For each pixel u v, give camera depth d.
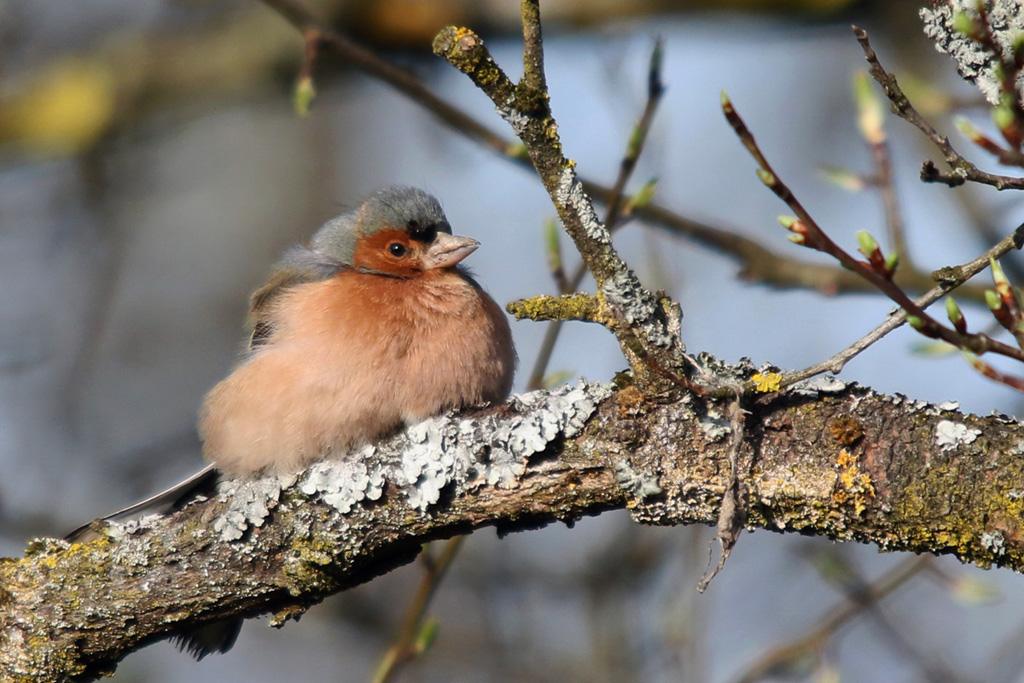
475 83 6.12
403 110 20.97
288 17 10.38
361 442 8.38
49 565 7.24
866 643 12.97
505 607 13.70
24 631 7.19
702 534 11.82
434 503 6.88
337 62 15.30
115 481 15.38
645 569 12.93
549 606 13.67
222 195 20.59
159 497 8.68
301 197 20.69
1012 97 5.09
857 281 10.65
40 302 16.83
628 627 12.75
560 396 6.87
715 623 13.62
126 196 17.56
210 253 19.89
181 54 15.83
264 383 8.33
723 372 6.51
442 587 14.13
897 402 6.30
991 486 5.92
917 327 4.98
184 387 17.92
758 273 10.90
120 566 7.14
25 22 17.31
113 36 16.92
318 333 8.39
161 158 18.36
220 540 7.07
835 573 10.29
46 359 15.99
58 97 15.68
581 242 6.26
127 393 17.52
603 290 6.30
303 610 7.27
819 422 6.31
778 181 5.09
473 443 6.87
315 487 7.02
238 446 8.40
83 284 17.22
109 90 15.70
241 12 16.42
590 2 13.75
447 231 9.78
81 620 7.14
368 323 8.39
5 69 16.94
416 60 14.52
